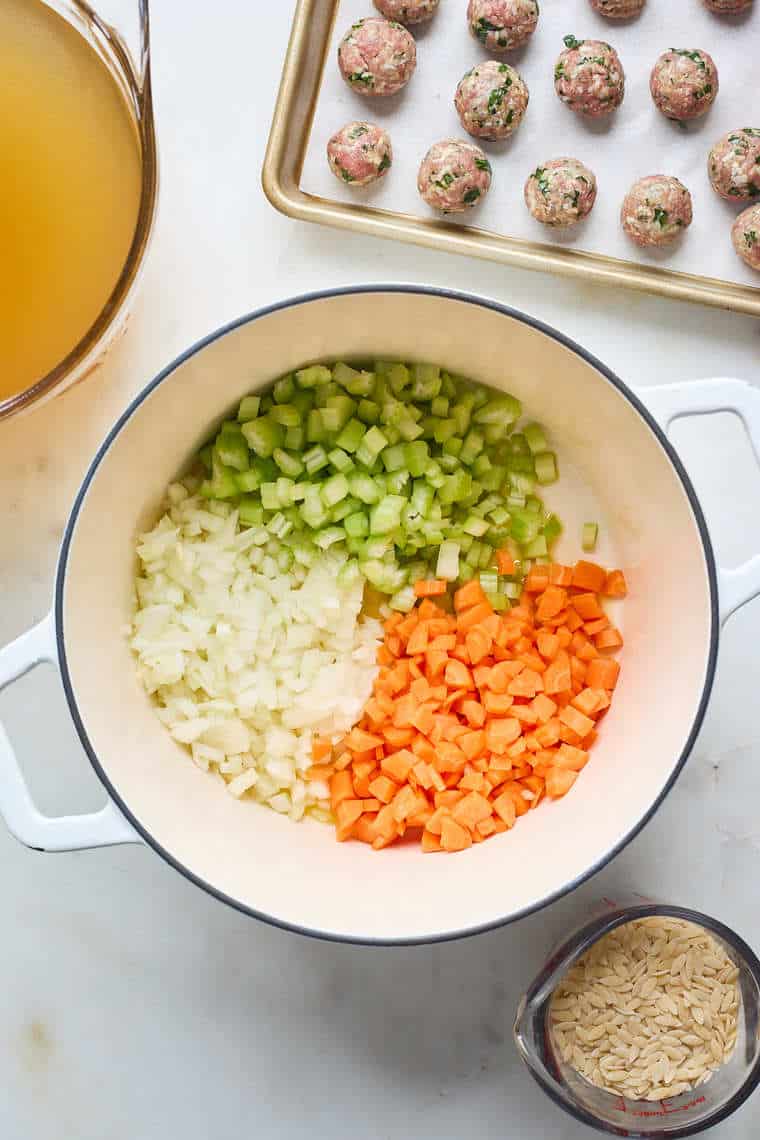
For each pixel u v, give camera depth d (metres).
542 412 0.70
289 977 0.73
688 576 0.64
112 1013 0.73
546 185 0.69
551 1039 0.70
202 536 0.70
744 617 0.72
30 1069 0.73
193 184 0.70
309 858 0.68
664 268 0.72
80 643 0.63
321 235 0.71
